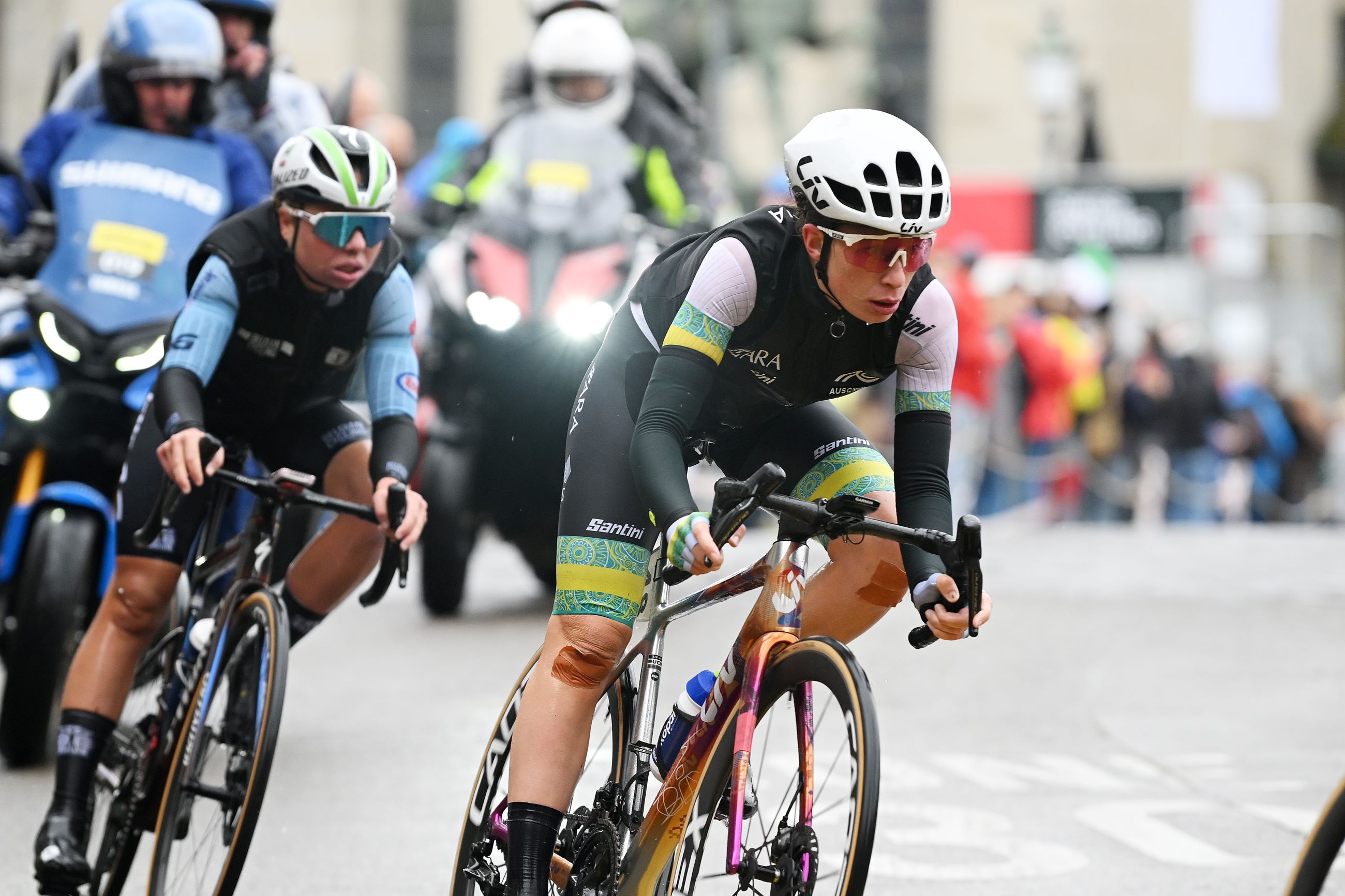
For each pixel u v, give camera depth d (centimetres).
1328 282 7256
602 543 1193
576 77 3016
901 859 1574
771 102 7225
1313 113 12088
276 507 1399
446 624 2964
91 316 1931
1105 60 10400
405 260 1495
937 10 10181
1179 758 1994
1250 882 1502
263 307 1440
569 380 2764
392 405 1445
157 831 1336
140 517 1445
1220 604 3266
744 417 1248
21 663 1816
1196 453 5369
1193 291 6881
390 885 1502
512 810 1185
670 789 1140
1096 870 1538
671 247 1230
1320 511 5803
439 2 10112
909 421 1167
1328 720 2208
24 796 1786
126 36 1997
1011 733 2130
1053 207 6950
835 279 1096
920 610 1091
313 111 2695
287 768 1950
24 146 2081
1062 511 5231
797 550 1110
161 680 1501
